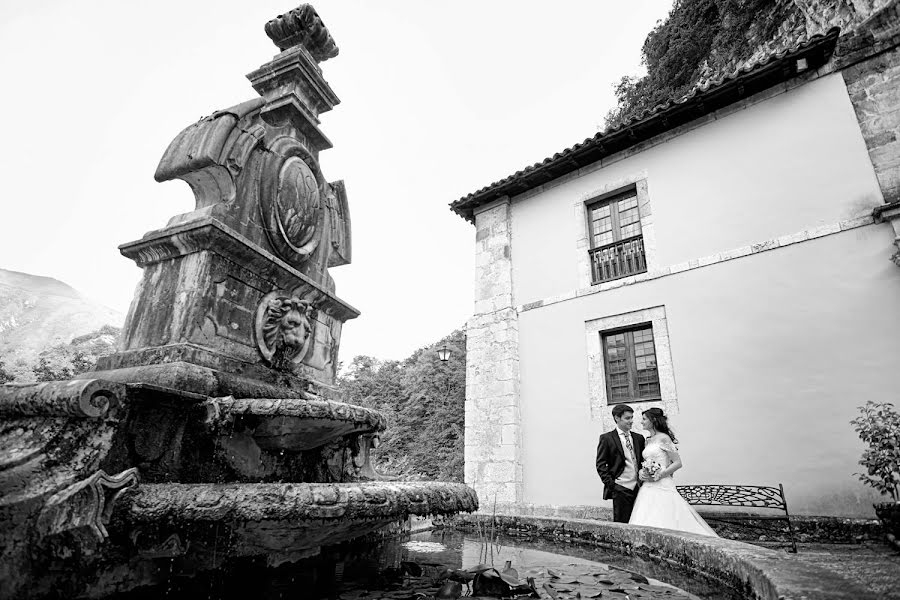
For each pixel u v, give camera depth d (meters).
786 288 6.16
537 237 9.14
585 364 7.72
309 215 3.42
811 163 6.43
